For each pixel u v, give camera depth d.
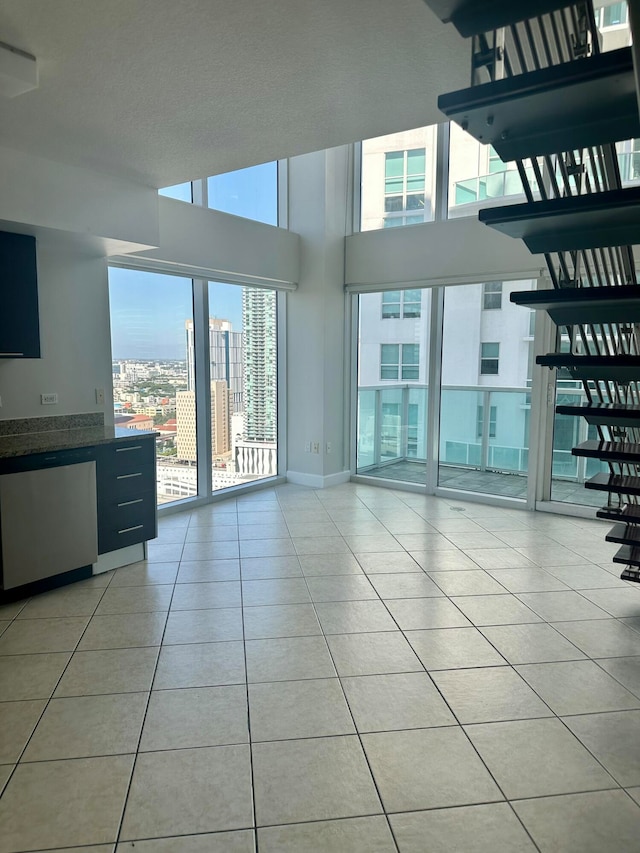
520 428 4.95
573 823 1.59
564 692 2.23
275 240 5.21
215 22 1.74
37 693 2.21
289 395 5.80
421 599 3.09
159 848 1.51
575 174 1.77
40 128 2.58
